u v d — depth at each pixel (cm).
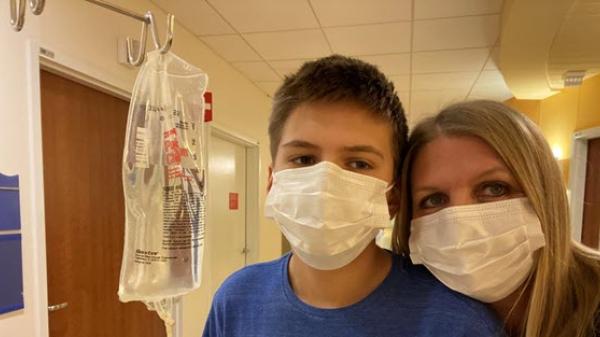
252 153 421
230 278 91
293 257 83
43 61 165
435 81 405
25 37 154
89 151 197
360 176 72
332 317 73
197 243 70
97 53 192
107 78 198
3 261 145
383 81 78
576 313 72
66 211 183
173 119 68
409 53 322
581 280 74
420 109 530
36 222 158
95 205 201
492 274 72
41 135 160
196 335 287
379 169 74
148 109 67
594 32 245
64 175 182
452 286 74
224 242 360
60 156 180
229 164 376
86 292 194
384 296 73
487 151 71
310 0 236
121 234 218
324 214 70
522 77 349
